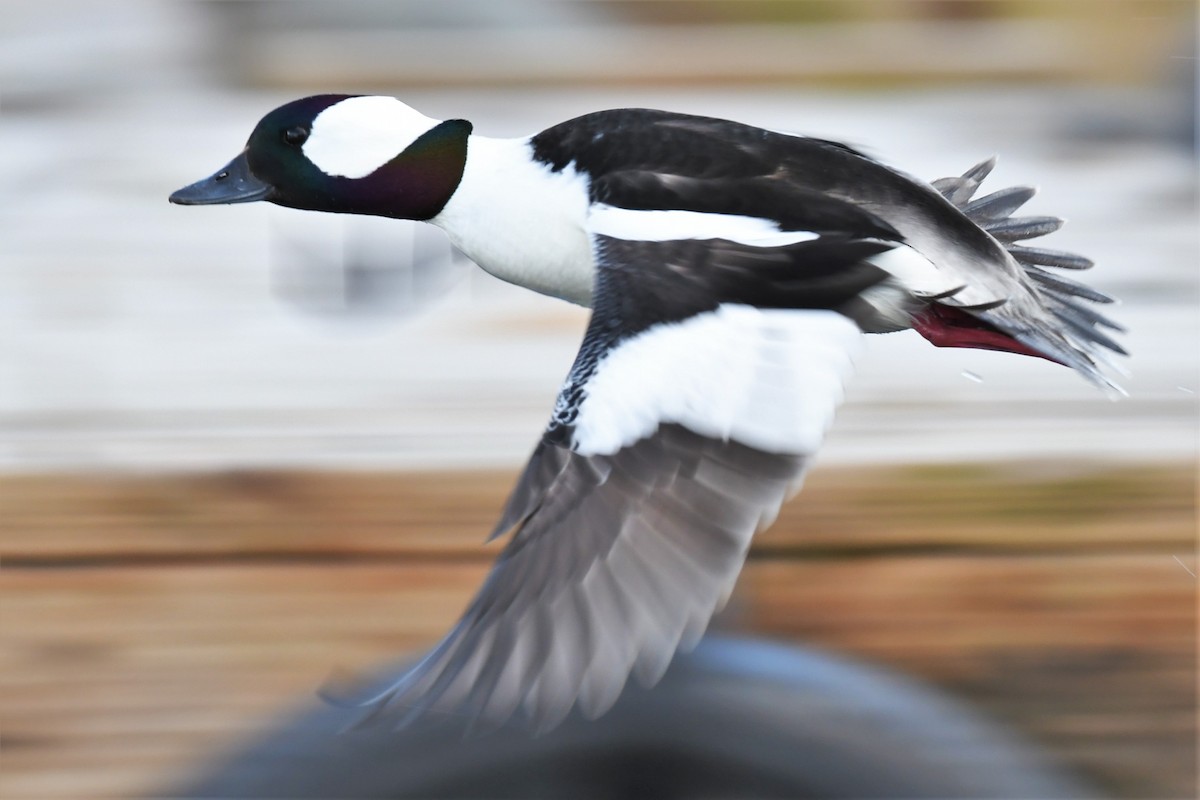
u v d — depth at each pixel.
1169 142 11.18
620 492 4.27
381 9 13.95
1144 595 6.01
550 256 6.00
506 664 4.06
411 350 7.73
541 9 14.29
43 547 6.15
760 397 4.37
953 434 6.45
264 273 8.71
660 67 13.20
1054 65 13.08
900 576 6.04
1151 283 8.30
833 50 13.60
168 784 5.77
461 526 6.21
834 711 4.98
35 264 8.86
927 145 10.86
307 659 6.00
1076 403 6.86
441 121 6.37
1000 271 5.34
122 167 10.98
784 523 6.14
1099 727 5.88
